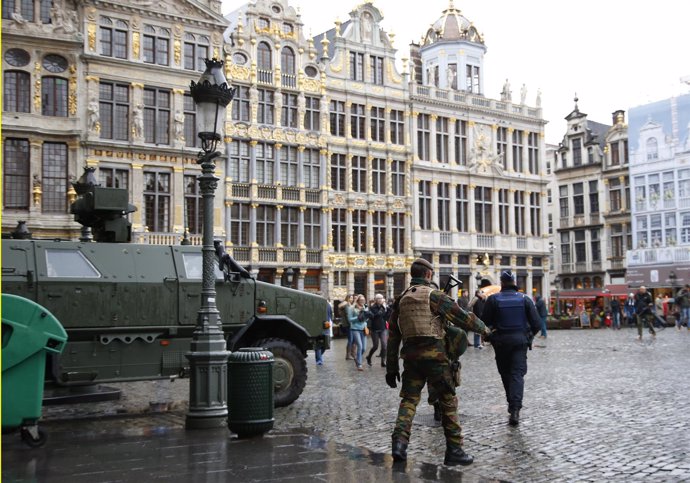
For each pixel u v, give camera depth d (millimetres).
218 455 8414
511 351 10688
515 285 10875
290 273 40062
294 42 42438
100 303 12328
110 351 12477
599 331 39938
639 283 59250
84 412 12523
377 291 45312
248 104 40562
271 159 41250
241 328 13383
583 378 16328
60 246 12391
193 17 38500
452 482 7125
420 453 8750
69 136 34781
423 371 7820
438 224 48625
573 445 9148
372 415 11836
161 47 37750
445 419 7992
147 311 12711
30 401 8938
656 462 8141
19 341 8828
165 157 37312
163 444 9188
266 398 9633
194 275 13203
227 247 39031
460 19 53188
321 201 42688
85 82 35531
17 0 34219
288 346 13180
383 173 46094
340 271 43531
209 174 11180
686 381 15336
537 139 54438
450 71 50625
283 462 8000
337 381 17047
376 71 46375
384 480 7141
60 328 9086
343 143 44125
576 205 66062
